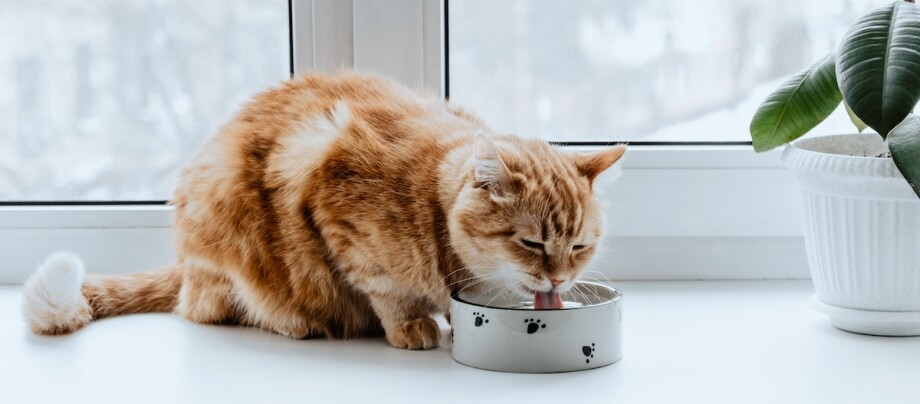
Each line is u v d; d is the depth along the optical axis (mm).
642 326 1384
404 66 1587
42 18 1619
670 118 1668
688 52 1652
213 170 1383
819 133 1670
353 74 1502
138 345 1314
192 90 1650
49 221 1612
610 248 1641
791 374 1168
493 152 1205
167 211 1622
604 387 1125
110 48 1633
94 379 1167
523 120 1661
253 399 1090
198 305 1424
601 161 1331
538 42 1643
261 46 1644
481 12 1626
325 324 1373
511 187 1226
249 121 1416
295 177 1303
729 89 1661
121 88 1643
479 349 1195
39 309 1347
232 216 1354
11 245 1619
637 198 1612
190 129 1661
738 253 1655
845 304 1336
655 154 1604
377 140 1308
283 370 1200
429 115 1397
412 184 1266
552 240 1239
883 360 1221
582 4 1635
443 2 1591
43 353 1275
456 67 1639
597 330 1189
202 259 1396
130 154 1657
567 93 1656
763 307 1484
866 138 1441
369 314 1395
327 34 1586
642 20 1644
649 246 1649
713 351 1263
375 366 1217
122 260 1629
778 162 1611
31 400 1094
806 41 1654
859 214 1275
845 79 1175
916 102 1142
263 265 1355
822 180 1293
